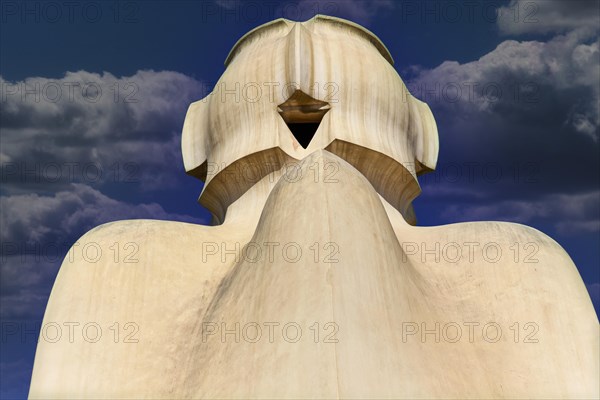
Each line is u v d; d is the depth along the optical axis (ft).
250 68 61.21
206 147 65.21
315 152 46.98
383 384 40.88
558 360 48.67
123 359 47.93
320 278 42.16
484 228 54.60
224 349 45.91
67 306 49.19
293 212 45.47
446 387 44.11
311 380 39.78
